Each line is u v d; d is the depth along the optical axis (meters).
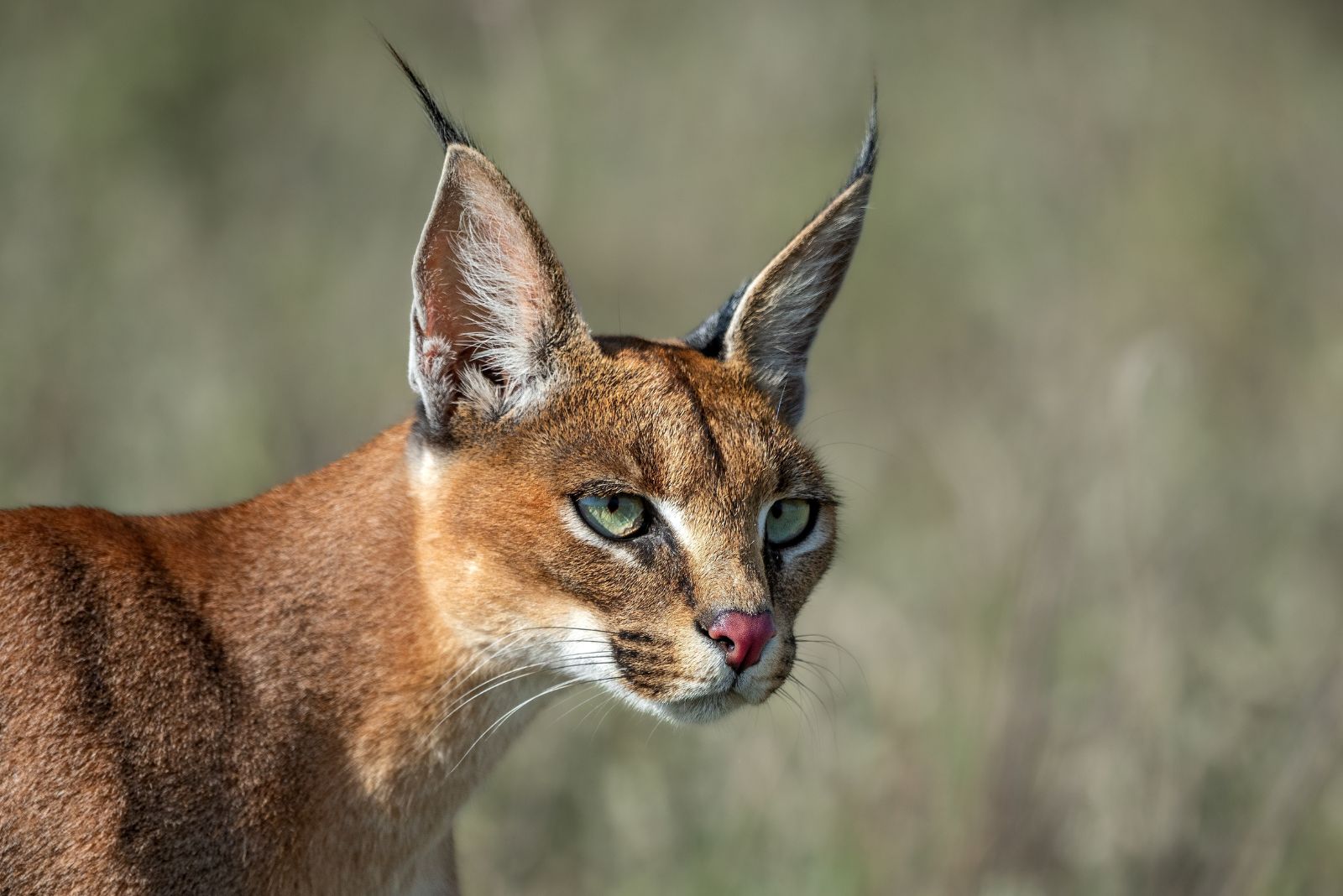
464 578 7.76
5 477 14.44
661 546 7.74
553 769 11.93
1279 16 25.80
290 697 7.68
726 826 11.22
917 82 23.38
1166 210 20.70
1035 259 20.09
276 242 18.97
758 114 22.38
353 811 7.84
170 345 16.62
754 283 8.55
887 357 18.48
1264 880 10.50
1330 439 17.06
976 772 11.11
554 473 7.75
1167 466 14.06
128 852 7.20
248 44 21.50
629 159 21.39
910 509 15.58
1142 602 11.94
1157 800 11.05
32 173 18.66
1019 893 10.64
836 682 12.71
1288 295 20.55
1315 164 22.75
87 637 7.39
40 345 16.14
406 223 19.81
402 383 16.91
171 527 8.02
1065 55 23.62
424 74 22.03
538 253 7.89
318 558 7.93
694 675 7.65
